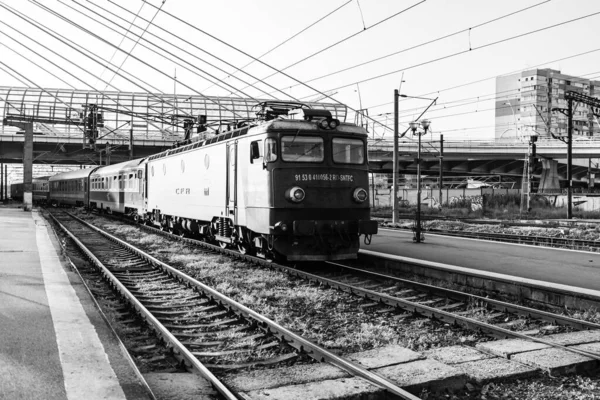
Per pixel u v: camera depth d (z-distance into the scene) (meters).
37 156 59.09
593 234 24.44
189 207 18.94
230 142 15.32
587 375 6.14
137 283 12.00
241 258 15.38
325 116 13.93
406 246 17.59
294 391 5.34
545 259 14.53
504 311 9.21
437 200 57.72
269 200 13.09
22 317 7.57
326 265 14.48
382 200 67.56
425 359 6.34
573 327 8.09
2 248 15.74
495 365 6.21
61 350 6.13
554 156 63.00
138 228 26.92
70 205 52.16
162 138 55.84
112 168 35.78
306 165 13.39
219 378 5.89
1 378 5.27
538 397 5.53
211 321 8.64
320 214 13.42
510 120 135.00
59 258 14.00
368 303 9.84
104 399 4.79
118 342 6.66
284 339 7.32
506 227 28.92
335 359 6.24
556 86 132.75
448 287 11.66
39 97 52.66
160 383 5.62
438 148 62.97
